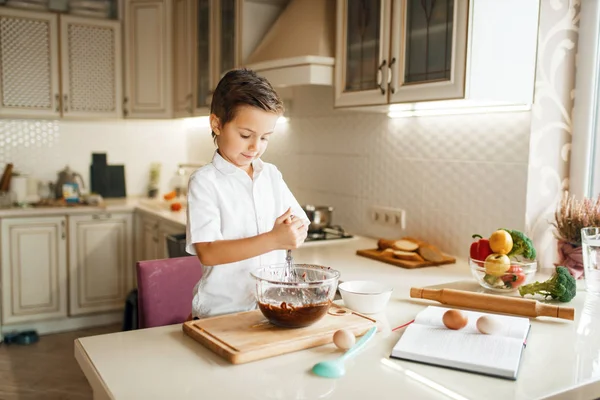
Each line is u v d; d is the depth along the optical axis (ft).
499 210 6.48
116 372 3.22
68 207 11.76
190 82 11.85
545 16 6.09
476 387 3.04
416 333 3.76
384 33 6.40
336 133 9.14
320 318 3.83
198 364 3.35
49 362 10.18
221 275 4.57
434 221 7.36
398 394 2.95
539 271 6.26
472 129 6.74
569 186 6.56
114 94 12.79
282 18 8.89
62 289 11.81
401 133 7.80
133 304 8.71
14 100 11.86
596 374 3.25
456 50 5.50
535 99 6.10
